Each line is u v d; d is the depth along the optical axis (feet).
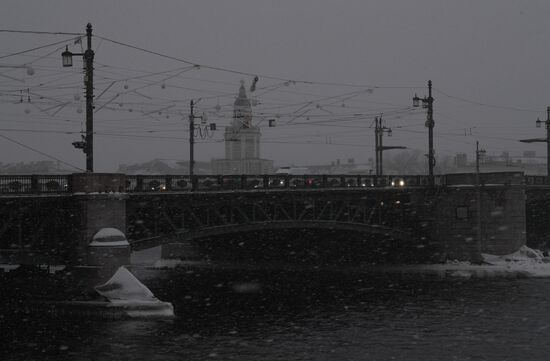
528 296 152.15
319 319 128.06
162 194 131.44
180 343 105.50
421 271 192.24
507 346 108.68
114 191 122.42
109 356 97.30
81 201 118.32
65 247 120.88
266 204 167.53
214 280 180.96
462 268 192.13
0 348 99.96
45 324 114.42
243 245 211.82
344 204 172.04
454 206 199.11
